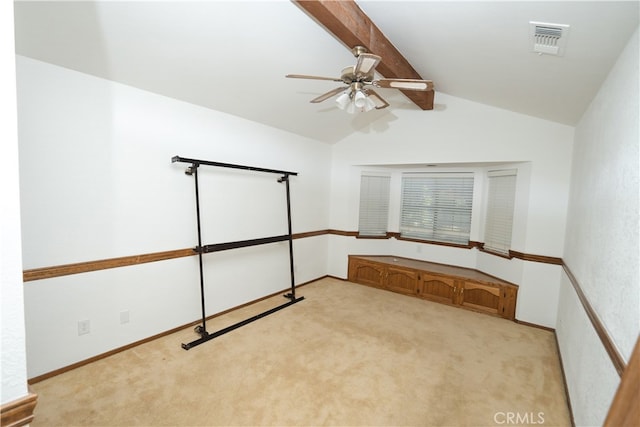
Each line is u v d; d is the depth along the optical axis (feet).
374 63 6.77
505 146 12.47
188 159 9.68
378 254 17.78
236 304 12.67
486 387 8.15
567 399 7.68
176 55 8.09
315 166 16.42
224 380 8.03
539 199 11.87
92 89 8.11
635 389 1.75
